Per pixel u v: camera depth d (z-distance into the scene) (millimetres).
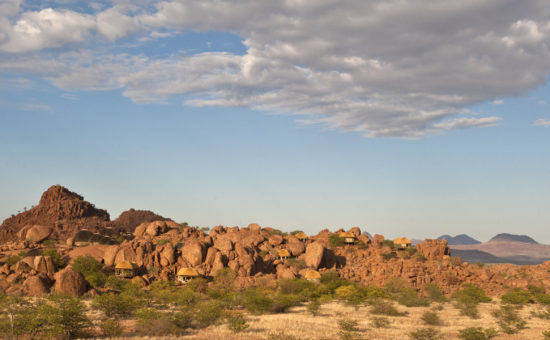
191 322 53562
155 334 45688
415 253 126750
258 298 67125
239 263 103438
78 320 44812
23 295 72375
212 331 48875
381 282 105188
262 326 52375
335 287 95438
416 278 103312
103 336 44719
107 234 147375
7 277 80562
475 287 99250
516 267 143250
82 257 94750
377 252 127312
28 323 44125
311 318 61219
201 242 105688
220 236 127938
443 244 129375
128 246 100812
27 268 83000
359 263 120188
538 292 106188
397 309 75500
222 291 80375
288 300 70750
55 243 126812
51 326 44625
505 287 108688
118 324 47188
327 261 117438
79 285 72750
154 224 135250
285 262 114250
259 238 126625
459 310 77500
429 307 80062
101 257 100875
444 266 113875
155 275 95500
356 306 73750
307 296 83188
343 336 45562
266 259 115625
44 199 198250
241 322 50125
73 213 189625
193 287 86312
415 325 58562
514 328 57531
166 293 71500
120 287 82625
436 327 57219
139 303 60750
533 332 55312
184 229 129375
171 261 100812
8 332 42531
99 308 57844
